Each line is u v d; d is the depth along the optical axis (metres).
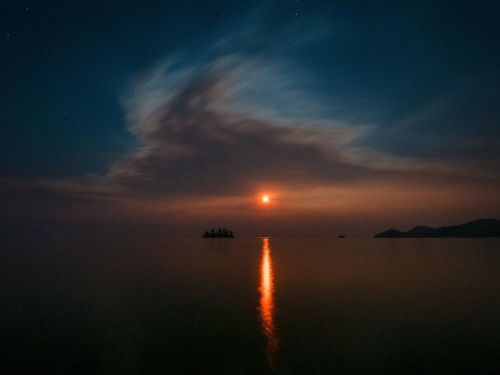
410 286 32.59
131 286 33.66
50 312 22.86
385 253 82.44
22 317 21.56
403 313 21.80
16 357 14.62
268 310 22.81
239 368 13.27
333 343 16.09
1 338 17.28
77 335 17.70
